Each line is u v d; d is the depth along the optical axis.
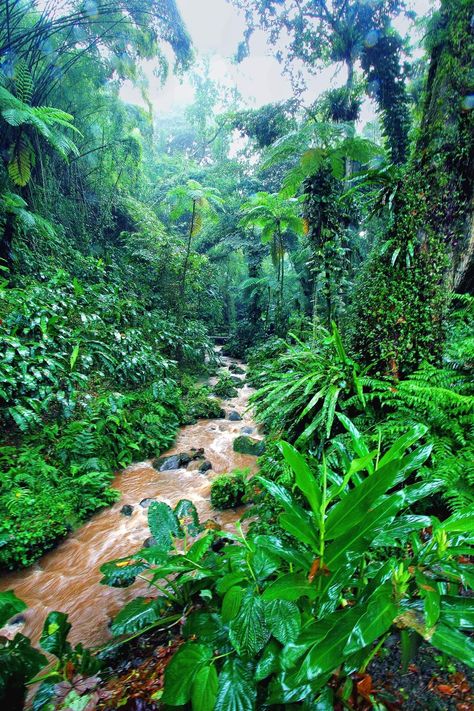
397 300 2.64
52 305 5.14
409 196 2.64
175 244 9.77
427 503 1.96
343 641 0.80
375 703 0.99
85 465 3.74
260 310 12.78
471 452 1.94
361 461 1.03
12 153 5.88
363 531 0.99
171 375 7.11
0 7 6.20
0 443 3.65
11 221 5.79
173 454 4.73
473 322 2.73
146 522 3.25
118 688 1.36
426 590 0.84
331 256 5.30
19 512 2.89
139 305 7.65
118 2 7.57
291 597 0.95
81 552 2.84
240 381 8.01
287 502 1.21
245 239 13.43
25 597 2.38
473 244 2.56
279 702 0.88
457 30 2.44
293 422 2.96
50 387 4.06
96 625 2.06
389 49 7.25
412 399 2.21
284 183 5.59
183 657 1.05
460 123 2.45
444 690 1.05
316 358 3.18
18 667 1.11
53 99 8.13
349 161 7.48
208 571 1.55
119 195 10.90
